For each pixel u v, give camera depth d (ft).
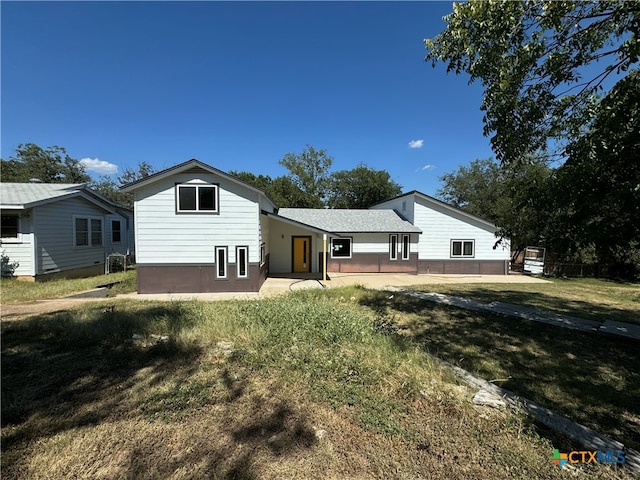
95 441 9.18
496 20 15.15
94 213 53.26
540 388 13.50
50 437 9.32
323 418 10.54
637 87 13.50
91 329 18.52
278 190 121.60
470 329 22.34
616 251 16.17
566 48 16.96
